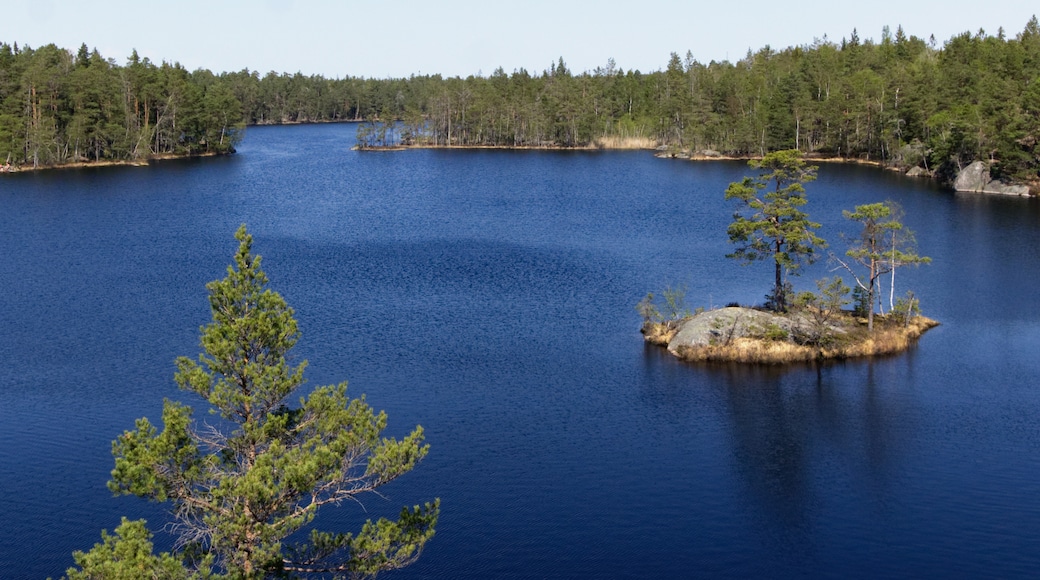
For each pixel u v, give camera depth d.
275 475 28.08
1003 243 108.12
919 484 49.12
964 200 142.50
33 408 57.75
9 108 197.75
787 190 75.12
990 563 41.62
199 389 29.00
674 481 49.62
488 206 145.12
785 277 89.56
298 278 92.81
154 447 26.91
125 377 63.19
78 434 54.09
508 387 62.53
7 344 70.25
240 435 30.58
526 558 42.25
